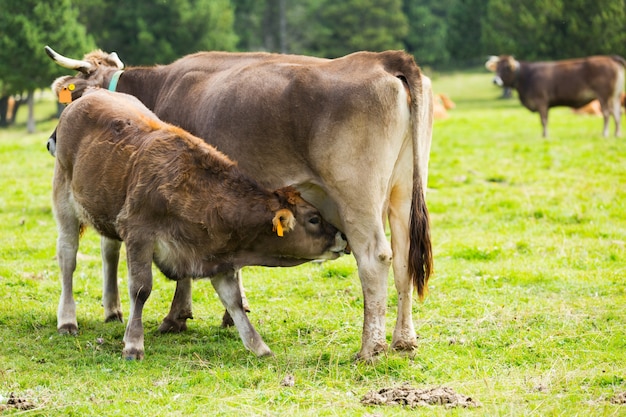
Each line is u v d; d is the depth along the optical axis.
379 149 6.66
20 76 40.69
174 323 7.77
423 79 6.84
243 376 6.38
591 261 10.13
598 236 11.55
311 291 9.13
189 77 8.00
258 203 6.68
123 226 6.82
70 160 7.50
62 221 7.70
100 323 8.07
